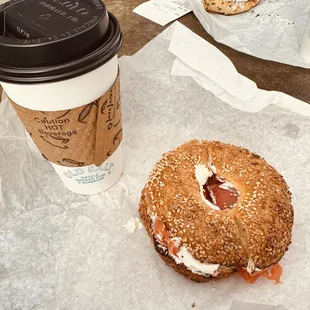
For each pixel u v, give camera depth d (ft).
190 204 0.76
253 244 0.73
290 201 0.82
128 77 1.19
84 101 0.76
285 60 1.32
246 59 1.35
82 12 0.69
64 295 0.80
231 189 0.81
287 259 0.82
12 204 0.97
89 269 0.84
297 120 1.09
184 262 0.76
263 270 0.77
